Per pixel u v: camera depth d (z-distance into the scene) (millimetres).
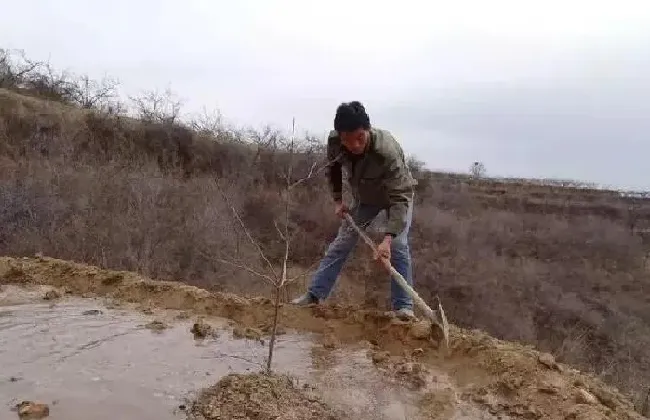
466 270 19703
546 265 23094
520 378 3570
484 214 27172
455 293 18125
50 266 5473
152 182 15203
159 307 4891
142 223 12680
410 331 4270
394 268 4742
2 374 3348
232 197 16844
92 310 4656
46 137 16953
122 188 14508
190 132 20500
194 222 13477
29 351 3725
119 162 16797
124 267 11148
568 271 22953
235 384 3275
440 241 22000
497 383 3566
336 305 4832
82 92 22297
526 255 23938
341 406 3273
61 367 3506
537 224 27375
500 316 17438
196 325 4254
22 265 5418
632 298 21609
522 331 16906
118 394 3189
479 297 18125
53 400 3064
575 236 26812
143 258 11445
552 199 33094
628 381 12039
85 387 3250
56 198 12781
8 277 5250
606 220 29750
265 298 4906
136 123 19984
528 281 20328
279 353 4035
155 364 3656
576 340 16312
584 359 15383
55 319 4398
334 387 3518
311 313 4719
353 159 4570
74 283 5254
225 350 4000
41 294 4984
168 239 12688
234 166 19641
